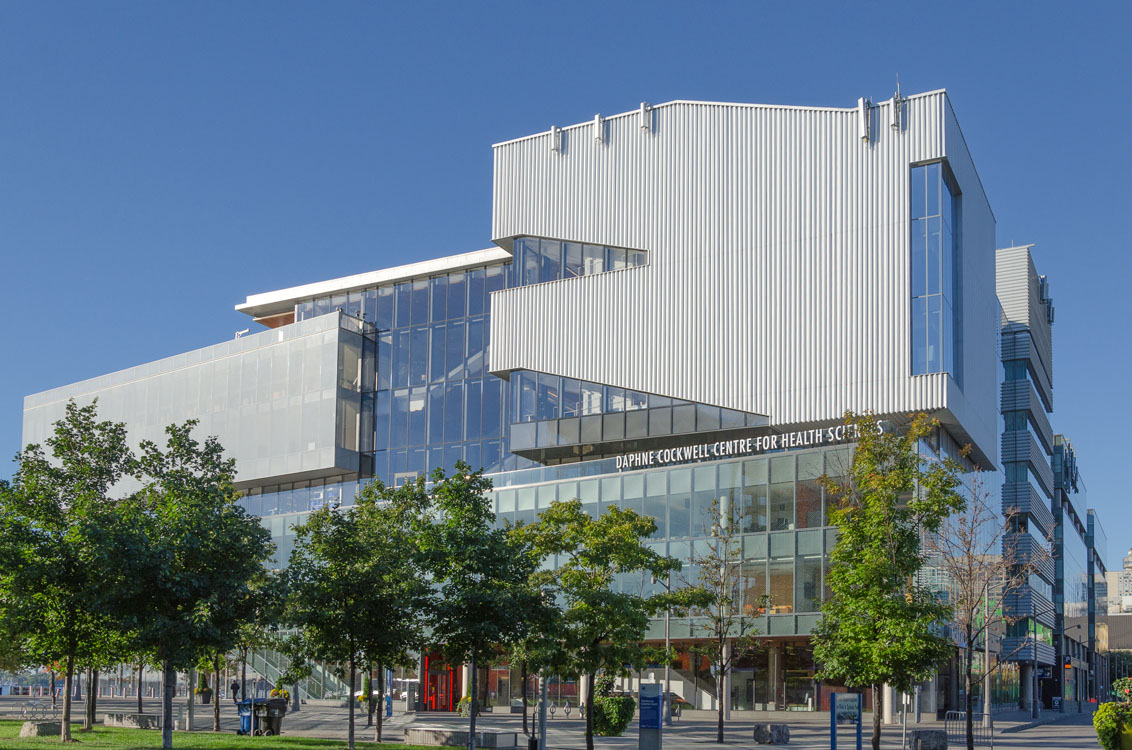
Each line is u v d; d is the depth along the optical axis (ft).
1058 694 354.54
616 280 197.06
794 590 163.53
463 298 226.58
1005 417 278.05
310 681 202.59
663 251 193.16
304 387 233.96
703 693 171.94
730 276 186.29
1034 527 284.20
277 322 265.13
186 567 92.68
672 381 188.14
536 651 96.02
